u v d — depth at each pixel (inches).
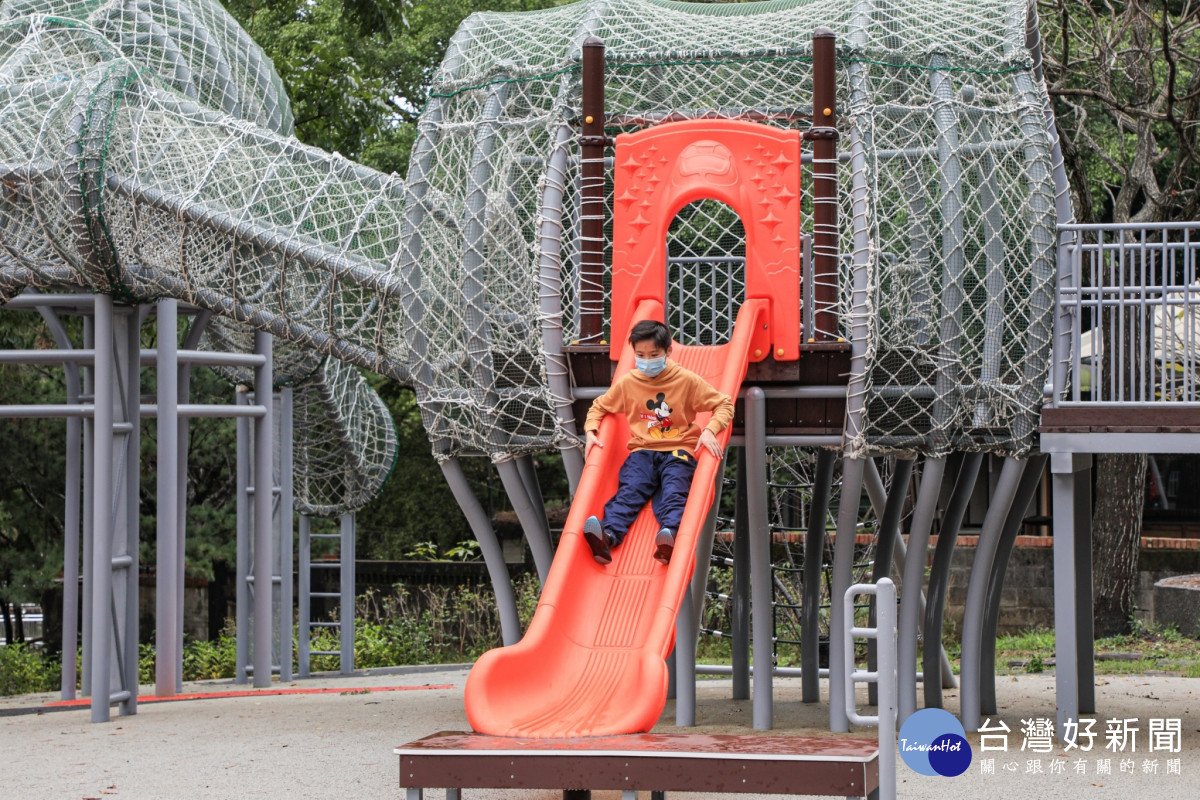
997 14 700.0
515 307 711.1
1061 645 643.5
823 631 1075.3
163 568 938.7
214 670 1256.8
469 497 734.5
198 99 983.6
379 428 1247.5
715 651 1252.5
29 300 958.4
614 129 833.5
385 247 807.7
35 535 1551.4
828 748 394.0
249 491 1187.9
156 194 788.6
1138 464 1285.7
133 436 871.7
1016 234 669.9
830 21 721.6
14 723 820.6
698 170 649.6
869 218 642.2
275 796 525.0
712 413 600.7
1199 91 1178.6
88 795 537.6
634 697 456.4
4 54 916.6
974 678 688.4
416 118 1910.7
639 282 656.4
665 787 386.9
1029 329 652.7
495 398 697.0
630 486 562.9
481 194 697.0
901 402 657.6
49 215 788.6
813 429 667.4
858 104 670.5
